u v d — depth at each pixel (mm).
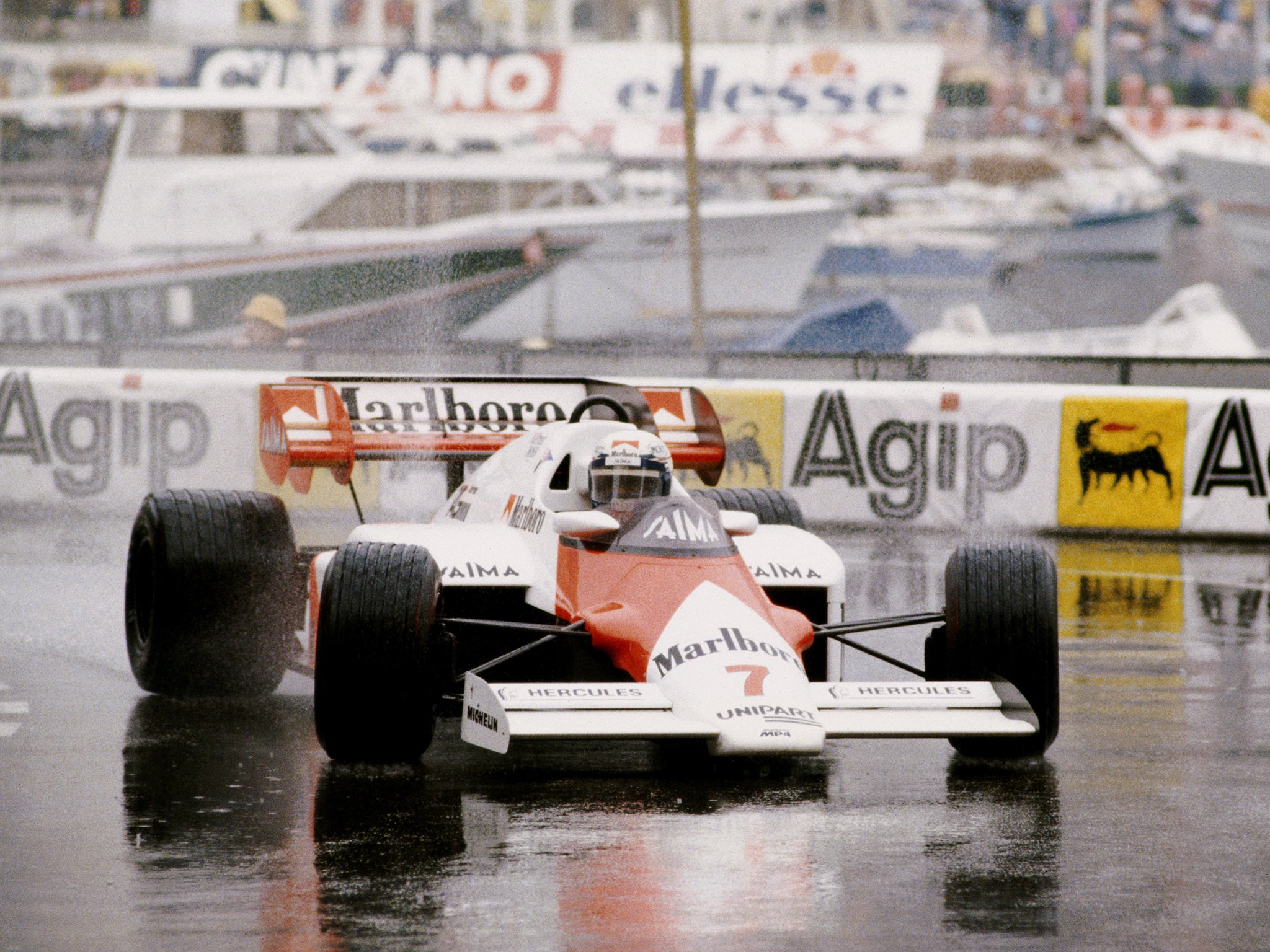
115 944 14742
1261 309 113750
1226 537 51594
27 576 38250
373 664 20375
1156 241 113125
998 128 112312
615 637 20703
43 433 52156
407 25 113938
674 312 102500
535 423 28844
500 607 23422
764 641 20422
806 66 107312
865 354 60438
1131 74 116000
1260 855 18062
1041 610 21656
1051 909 16016
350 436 26672
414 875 16750
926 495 52000
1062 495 51719
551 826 18625
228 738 23297
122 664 29031
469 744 23031
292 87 105125
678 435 29359
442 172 99875
